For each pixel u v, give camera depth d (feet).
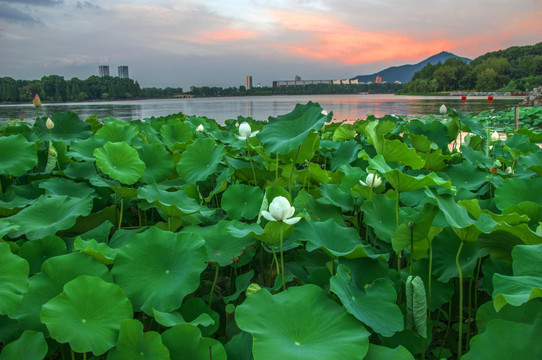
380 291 5.90
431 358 7.28
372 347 4.96
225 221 7.82
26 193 9.62
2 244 5.20
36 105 14.75
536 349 4.50
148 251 6.23
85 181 10.60
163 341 4.96
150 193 8.45
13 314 5.08
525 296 4.52
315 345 4.76
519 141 15.66
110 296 5.27
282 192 8.89
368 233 8.95
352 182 10.96
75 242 6.19
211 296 6.94
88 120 22.58
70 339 4.68
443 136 16.21
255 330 4.75
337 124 21.80
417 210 8.98
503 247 6.47
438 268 7.06
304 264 7.40
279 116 9.64
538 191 8.79
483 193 11.78
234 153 15.44
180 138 16.90
